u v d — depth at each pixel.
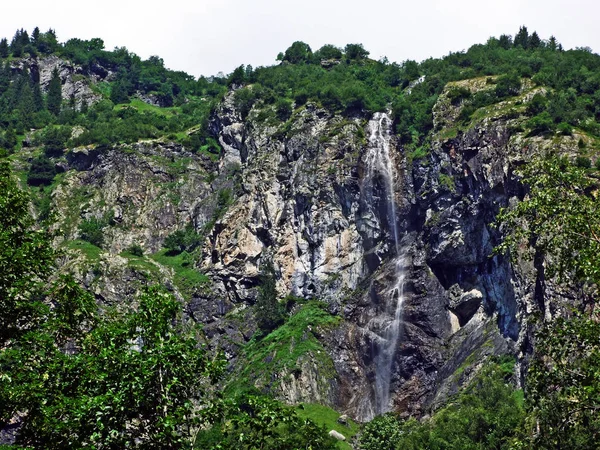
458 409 105.25
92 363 46.00
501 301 123.31
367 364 131.88
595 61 158.50
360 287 140.25
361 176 148.00
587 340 47.00
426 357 128.25
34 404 46.44
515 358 114.50
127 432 43.91
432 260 133.62
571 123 126.06
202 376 46.38
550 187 50.38
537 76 144.75
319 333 132.50
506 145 125.81
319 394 124.88
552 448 51.62
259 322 139.00
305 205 147.00
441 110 145.88
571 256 49.03
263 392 123.38
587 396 44.94
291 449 46.19
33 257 51.19
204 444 77.31
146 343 46.34
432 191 137.38
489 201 127.06
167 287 149.25
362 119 156.00
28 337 48.44
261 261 149.62
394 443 108.50
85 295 52.69
